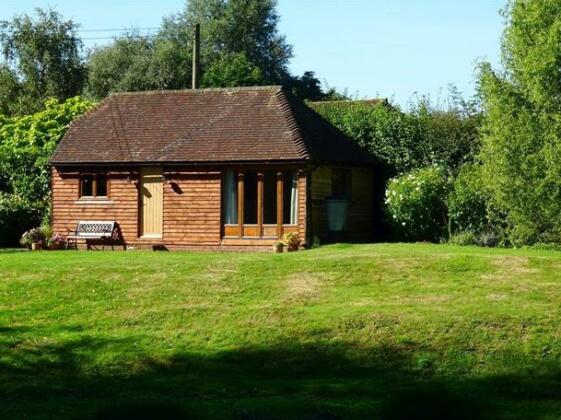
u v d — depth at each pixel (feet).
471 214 101.55
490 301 67.15
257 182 106.11
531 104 88.94
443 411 48.75
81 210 114.73
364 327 63.21
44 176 128.36
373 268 76.59
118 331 66.18
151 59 236.84
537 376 56.90
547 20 87.51
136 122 117.60
